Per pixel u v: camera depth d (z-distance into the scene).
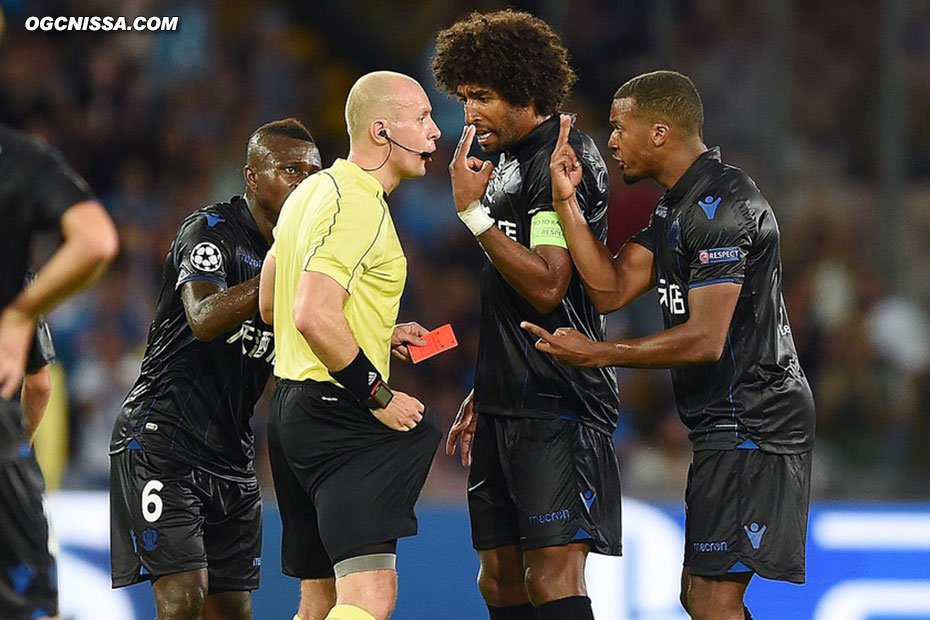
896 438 30.89
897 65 32.72
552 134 14.77
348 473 13.76
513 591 15.59
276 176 15.62
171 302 15.69
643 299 30.97
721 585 13.86
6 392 11.54
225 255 15.51
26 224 11.71
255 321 15.60
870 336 32.22
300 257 13.66
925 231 33.84
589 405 14.95
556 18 35.69
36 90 36.62
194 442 15.64
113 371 30.45
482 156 34.97
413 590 21.50
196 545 15.43
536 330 13.59
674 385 14.44
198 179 36.31
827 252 33.84
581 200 14.66
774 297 13.94
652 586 21.28
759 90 34.28
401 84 14.23
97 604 21.06
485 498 15.45
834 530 21.39
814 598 21.22
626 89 14.41
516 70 14.45
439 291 34.38
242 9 38.94
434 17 40.03
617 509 15.11
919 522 21.38
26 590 12.05
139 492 15.42
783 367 13.87
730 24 35.25
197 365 15.64
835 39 36.81
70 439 29.64
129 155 36.44
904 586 21.22
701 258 13.60
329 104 39.09
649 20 36.00
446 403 32.19
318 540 14.62
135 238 34.16
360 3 39.91
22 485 12.06
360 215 13.44
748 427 13.76
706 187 13.81
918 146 35.12
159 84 37.31
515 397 14.91
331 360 13.20
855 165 35.72
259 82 38.34
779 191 33.88
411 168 14.21
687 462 29.45
